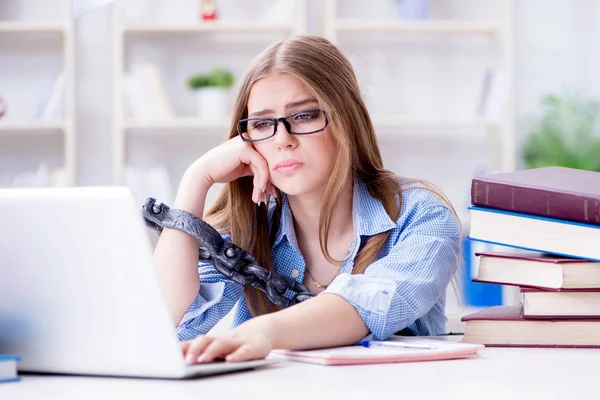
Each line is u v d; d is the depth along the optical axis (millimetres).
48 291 911
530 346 1232
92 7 1705
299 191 1456
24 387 857
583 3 4688
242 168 1582
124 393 813
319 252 1608
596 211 1194
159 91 4188
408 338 1317
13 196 899
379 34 4574
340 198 1560
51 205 886
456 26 4312
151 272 869
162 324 875
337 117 1445
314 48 1471
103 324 898
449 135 4617
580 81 4688
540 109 4688
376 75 4590
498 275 1277
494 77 4332
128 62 4453
